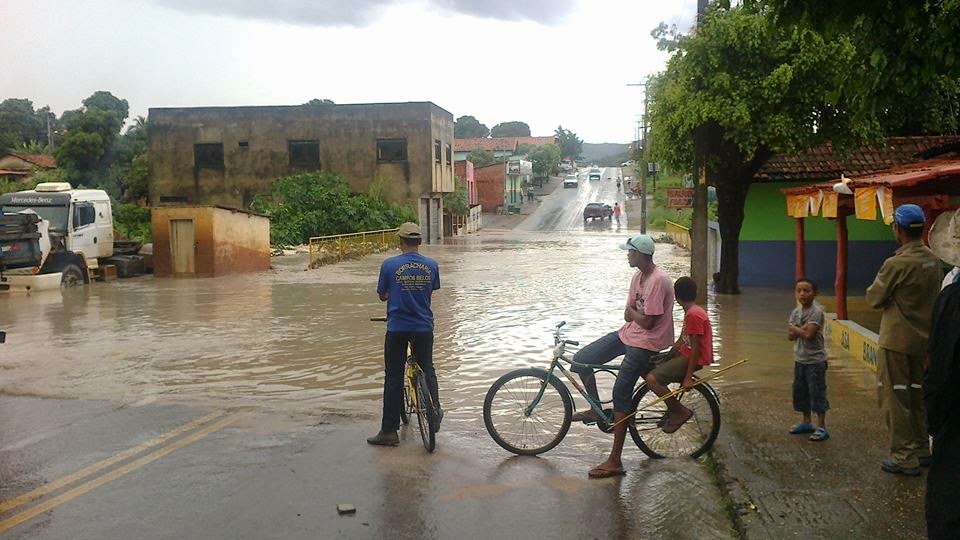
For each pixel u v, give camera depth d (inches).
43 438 270.2
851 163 680.4
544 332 494.0
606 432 248.2
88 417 297.9
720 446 243.3
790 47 542.6
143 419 294.8
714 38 563.8
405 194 1689.2
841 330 423.2
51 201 804.6
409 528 193.8
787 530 182.7
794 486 209.3
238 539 187.6
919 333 208.8
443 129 1825.8
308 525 195.6
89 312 604.7
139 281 860.0
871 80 263.9
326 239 1092.5
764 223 738.2
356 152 1691.7
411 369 266.4
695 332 232.7
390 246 1408.7
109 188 1886.1
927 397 127.6
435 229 1791.3
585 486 222.1
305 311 604.1
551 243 1578.5
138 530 192.9
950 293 126.5
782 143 568.7
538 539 187.6
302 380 363.3
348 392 339.0
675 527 194.1
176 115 1708.9
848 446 242.8
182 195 1724.9
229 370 385.7
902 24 244.7
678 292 237.1
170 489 220.2
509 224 2536.9
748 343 441.7
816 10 248.1
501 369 384.8
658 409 240.2
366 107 1679.4
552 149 4111.7
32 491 219.5
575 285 776.9
